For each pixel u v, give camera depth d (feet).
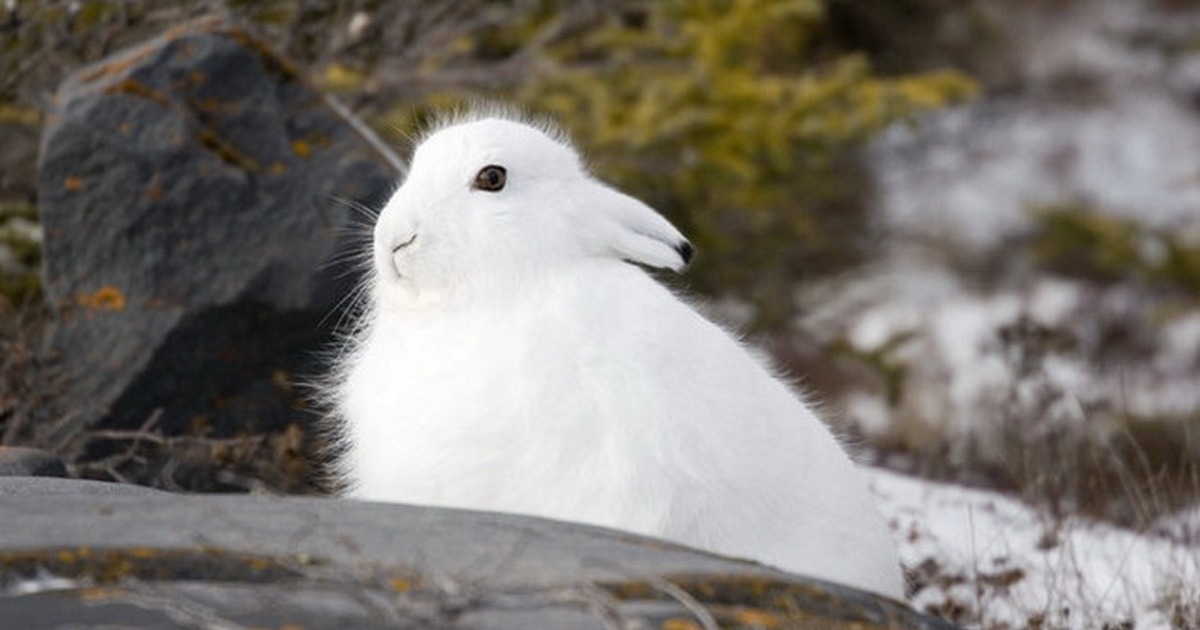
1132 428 54.24
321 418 35.58
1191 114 98.63
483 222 25.50
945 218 85.10
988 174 89.45
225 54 38.27
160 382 36.22
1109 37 101.35
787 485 24.75
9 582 18.15
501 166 25.82
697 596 18.61
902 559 34.12
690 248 27.17
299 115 38.63
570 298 24.98
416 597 17.44
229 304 36.24
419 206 25.71
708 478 23.95
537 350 24.50
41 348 37.11
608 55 60.34
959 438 48.85
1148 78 100.63
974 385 60.80
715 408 24.43
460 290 25.57
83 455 35.81
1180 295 80.12
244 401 36.60
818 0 61.67
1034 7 100.53
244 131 37.81
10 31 43.19
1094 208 88.12
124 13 43.19
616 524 23.81
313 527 19.97
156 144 36.96
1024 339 49.19
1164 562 36.29
